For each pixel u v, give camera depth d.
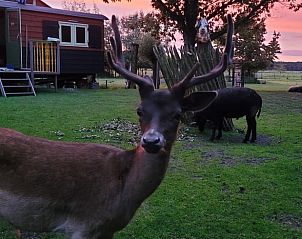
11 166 1.59
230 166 3.52
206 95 1.67
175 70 5.07
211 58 4.96
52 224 1.64
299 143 4.52
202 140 4.58
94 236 1.64
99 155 1.67
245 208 2.64
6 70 8.30
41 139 1.72
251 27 13.72
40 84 11.04
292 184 3.09
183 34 11.99
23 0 9.12
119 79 16.86
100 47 10.80
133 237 2.23
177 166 3.47
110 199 1.61
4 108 6.10
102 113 5.93
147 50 12.47
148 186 1.59
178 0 11.61
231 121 5.21
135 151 1.64
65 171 1.61
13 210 1.61
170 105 1.56
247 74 20.44
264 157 3.86
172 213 2.52
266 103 8.40
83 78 11.08
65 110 6.13
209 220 2.45
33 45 8.95
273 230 2.35
